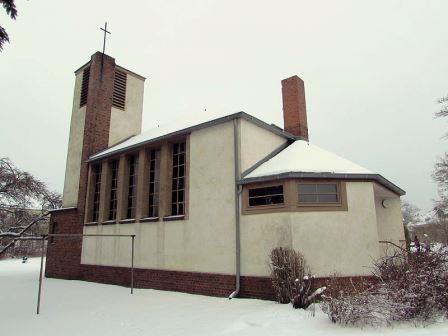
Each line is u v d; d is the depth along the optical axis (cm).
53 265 1808
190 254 1137
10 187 1781
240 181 1039
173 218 1216
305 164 1031
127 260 1373
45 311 913
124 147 1486
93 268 1545
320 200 970
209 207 1116
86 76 1997
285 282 823
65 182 1920
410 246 896
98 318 810
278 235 941
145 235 1312
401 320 615
